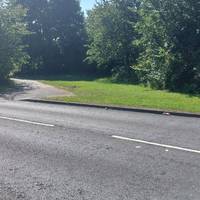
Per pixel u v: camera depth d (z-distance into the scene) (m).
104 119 15.66
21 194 7.11
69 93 27.14
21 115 16.86
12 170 8.53
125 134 12.24
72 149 10.30
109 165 8.77
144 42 37.69
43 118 15.92
